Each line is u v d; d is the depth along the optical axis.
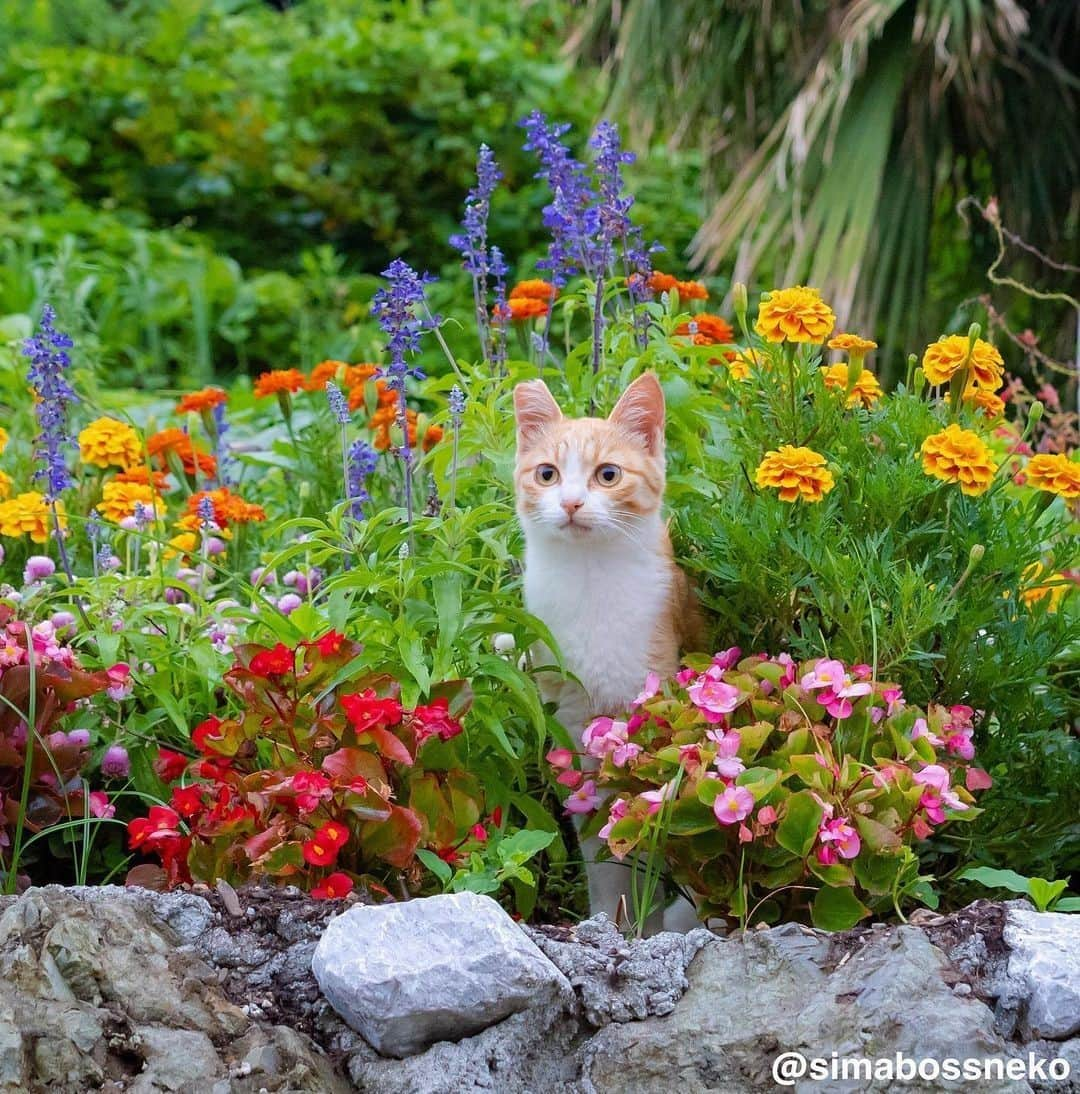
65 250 6.43
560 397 3.76
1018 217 6.53
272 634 3.03
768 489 3.00
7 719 2.78
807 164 6.07
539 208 9.26
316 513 4.09
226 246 9.32
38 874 3.02
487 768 2.93
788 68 6.71
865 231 5.84
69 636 3.29
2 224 7.92
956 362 2.98
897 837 2.42
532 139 3.74
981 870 2.60
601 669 2.98
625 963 2.28
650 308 3.77
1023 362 6.68
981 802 2.88
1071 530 3.35
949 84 6.15
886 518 2.91
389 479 3.98
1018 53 6.37
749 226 6.22
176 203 9.45
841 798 2.47
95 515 4.02
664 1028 2.20
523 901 2.85
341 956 2.19
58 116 9.40
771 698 2.68
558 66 9.93
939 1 5.70
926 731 2.58
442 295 8.30
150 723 2.98
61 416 3.44
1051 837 2.92
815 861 2.44
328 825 2.46
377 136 9.59
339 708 2.62
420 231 9.57
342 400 3.39
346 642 2.62
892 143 6.13
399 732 2.56
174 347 7.61
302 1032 2.24
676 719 2.62
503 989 2.16
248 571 3.95
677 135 7.16
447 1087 2.13
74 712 2.99
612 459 2.97
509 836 2.75
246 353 7.95
